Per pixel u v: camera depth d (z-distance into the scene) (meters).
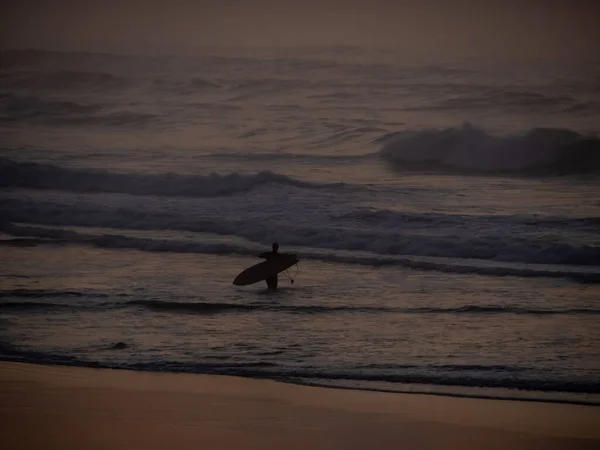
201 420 34.97
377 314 51.44
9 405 36.78
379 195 87.62
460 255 66.94
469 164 106.81
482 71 188.25
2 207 84.50
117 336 47.38
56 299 54.88
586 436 33.34
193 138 128.75
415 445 32.34
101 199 89.00
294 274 62.31
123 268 63.84
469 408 36.50
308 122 140.12
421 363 42.47
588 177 100.12
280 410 36.22
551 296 55.22
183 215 80.06
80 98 175.75
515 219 75.62
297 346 45.38
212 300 54.75
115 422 34.72
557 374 40.69
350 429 34.00
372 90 170.38
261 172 92.00
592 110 146.00
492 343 45.50
